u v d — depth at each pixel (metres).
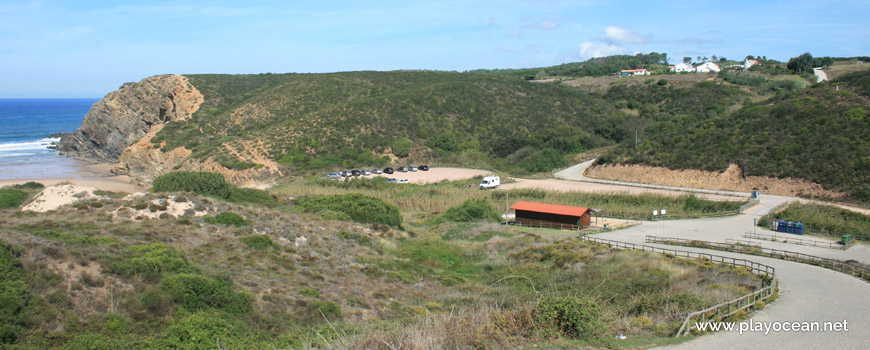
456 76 119.75
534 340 11.68
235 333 13.77
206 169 70.25
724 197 48.53
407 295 20.70
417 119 89.81
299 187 58.16
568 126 92.56
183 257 18.62
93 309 13.34
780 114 59.31
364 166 74.69
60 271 14.26
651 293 18.38
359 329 14.19
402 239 33.28
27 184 53.31
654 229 39.09
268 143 78.00
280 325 15.13
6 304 11.76
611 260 26.62
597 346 11.39
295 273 21.17
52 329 12.06
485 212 44.94
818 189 47.22
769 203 45.91
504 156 82.25
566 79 157.12
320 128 83.50
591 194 52.25
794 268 25.05
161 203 27.02
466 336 11.52
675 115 97.75
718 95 106.44
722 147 58.38
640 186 56.88
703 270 23.86
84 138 103.94
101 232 21.47
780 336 12.39
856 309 15.64
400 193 56.44
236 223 26.86
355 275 22.47
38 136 141.25
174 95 100.31
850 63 129.50
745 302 16.12
